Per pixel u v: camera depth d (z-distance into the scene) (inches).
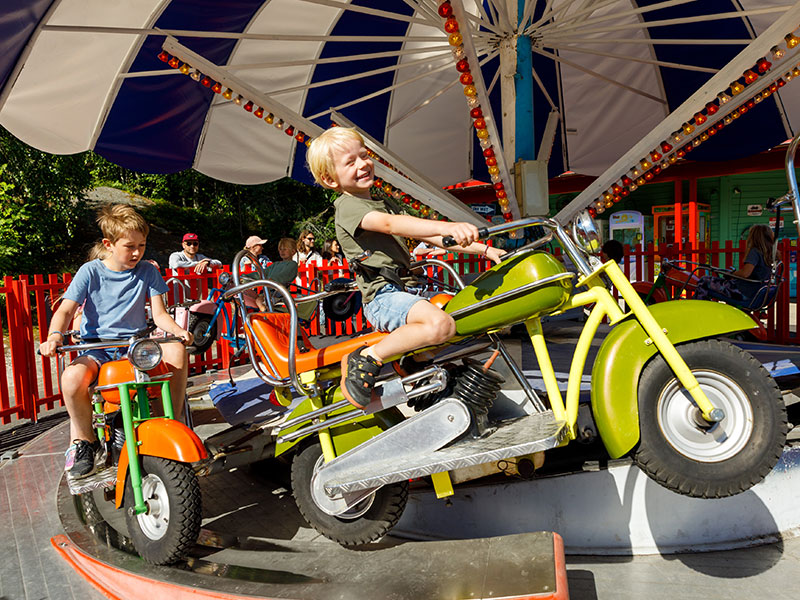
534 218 100.3
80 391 125.1
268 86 253.8
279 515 137.6
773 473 120.0
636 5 250.2
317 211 1047.6
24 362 217.8
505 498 124.0
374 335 110.0
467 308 98.8
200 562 110.7
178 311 238.8
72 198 754.8
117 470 116.0
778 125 262.1
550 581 84.0
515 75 188.7
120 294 134.0
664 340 92.4
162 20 202.1
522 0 189.9
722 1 232.1
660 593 102.7
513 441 93.4
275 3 222.1
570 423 97.7
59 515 132.4
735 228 570.6
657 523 118.8
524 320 101.0
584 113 305.4
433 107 302.2
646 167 171.9
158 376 118.9
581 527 121.0
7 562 115.0
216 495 152.1
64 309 126.5
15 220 626.8
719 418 89.8
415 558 100.3
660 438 93.6
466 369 102.9
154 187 1021.8
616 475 119.3
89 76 203.6
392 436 102.4
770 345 160.2
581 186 504.1
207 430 181.8
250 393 181.0
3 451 185.6
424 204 197.0
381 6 245.0
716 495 91.8
